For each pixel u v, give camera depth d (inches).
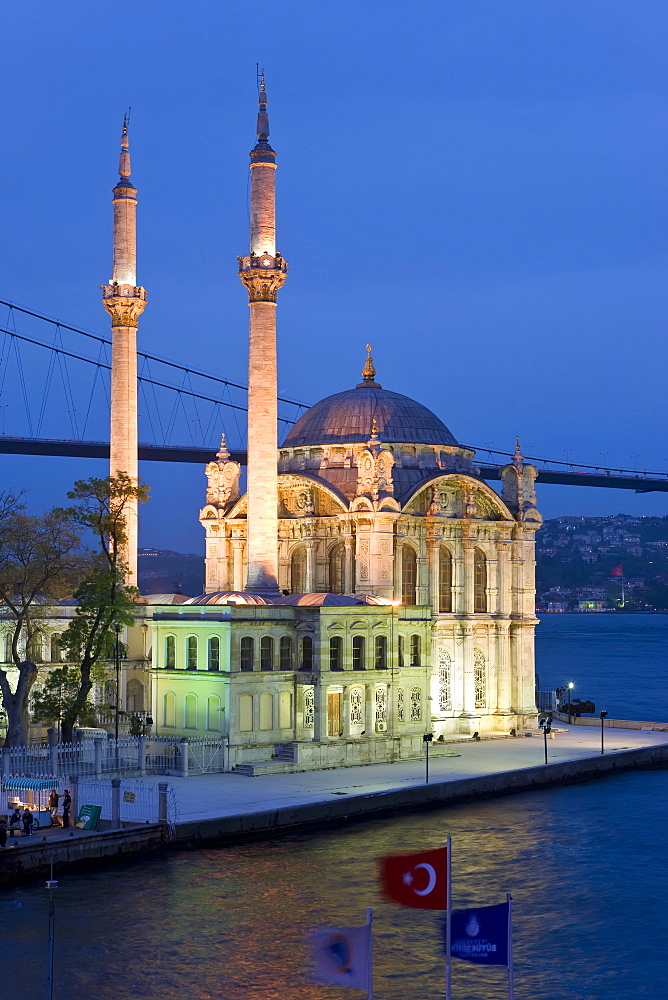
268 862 3353.8
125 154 5433.1
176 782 4158.5
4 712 4717.0
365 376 5876.0
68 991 2477.9
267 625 4569.4
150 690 4980.3
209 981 2532.0
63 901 2997.0
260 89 5128.0
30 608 4798.2
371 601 4901.6
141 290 5364.2
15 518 4712.1
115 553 4665.4
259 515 4953.3
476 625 5556.1
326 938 1962.4
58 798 3585.1
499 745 5187.0
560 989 2546.8
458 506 5526.6
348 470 5428.2
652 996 2519.7
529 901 3078.2
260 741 4517.7
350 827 3791.8
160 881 3161.9
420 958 2682.1
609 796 4338.1
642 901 3078.2
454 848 3550.7
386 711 4783.5
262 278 4943.4
